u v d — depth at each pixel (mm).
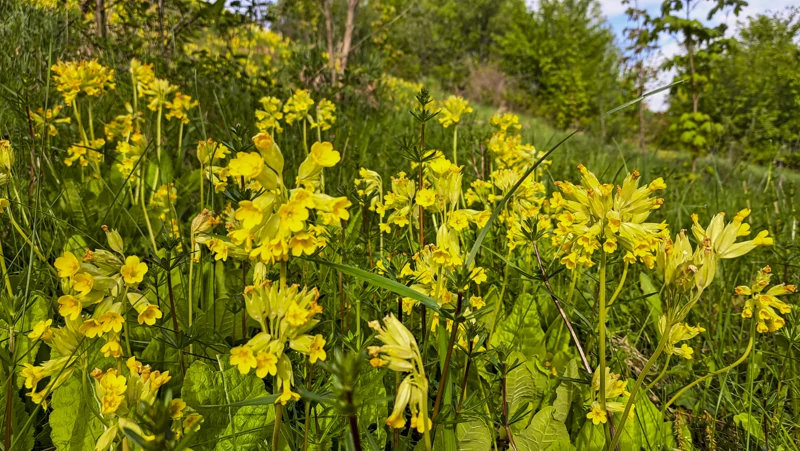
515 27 33500
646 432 1801
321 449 1514
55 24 4441
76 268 1288
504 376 1600
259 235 1164
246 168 1094
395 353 1104
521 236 2107
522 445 1747
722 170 8859
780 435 1899
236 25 5492
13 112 2881
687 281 1412
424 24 21969
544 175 4434
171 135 4242
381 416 1637
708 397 2279
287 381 1133
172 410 1243
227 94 4699
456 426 1688
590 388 1756
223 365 1546
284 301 1142
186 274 2234
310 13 7285
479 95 25172
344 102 6285
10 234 2561
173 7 5398
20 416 1645
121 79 4367
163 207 2945
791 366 2186
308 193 1151
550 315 2531
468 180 3711
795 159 7809
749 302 1725
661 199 1549
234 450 1345
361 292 1569
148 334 1926
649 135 13719
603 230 1532
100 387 1208
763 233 1420
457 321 1273
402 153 1756
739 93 11820
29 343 1768
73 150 3031
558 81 26219
